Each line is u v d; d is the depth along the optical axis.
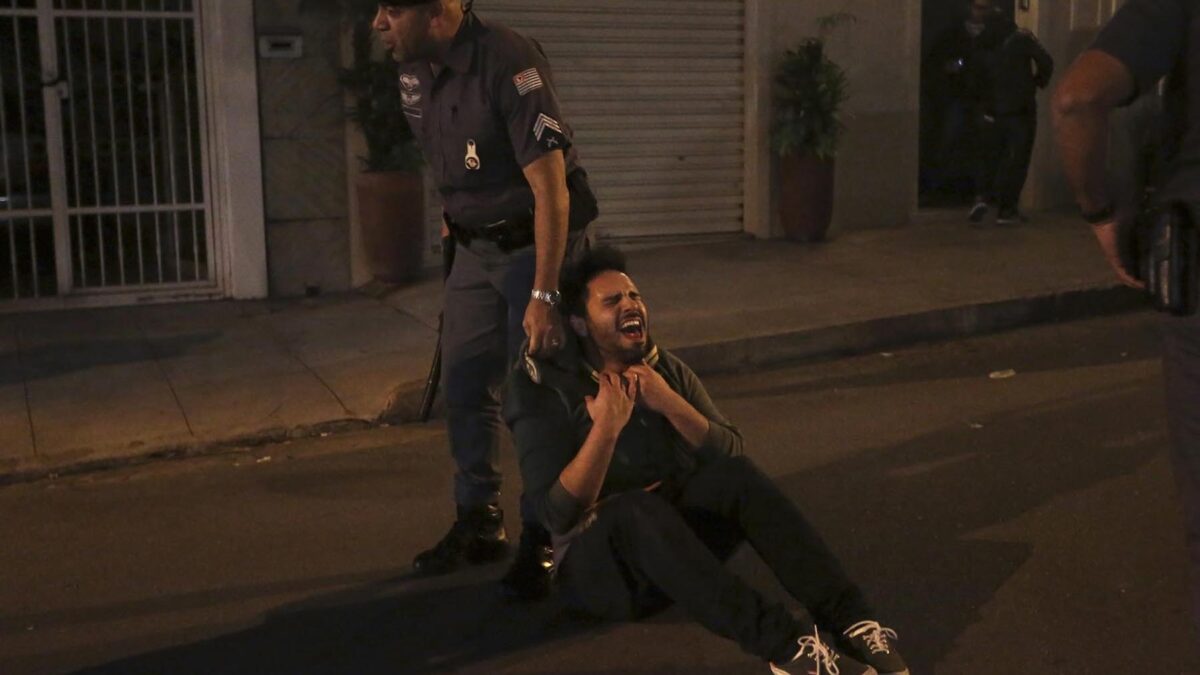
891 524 5.03
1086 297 8.80
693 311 8.31
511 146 4.12
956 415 6.47
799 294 8.74
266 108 9.02
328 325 8.30
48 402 6.76
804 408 6.73
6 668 4.05
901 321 8.10
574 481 3.64
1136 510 5.08
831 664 3.44
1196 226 2.69
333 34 9.06
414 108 4.24
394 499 5.52
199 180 9.05
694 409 3.88
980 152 11.12
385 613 4.39
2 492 5.73
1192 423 2.76
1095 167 2.78
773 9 10.58
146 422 6.45
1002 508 5.16
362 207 9.09
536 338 3.90
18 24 8.48
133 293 8.97
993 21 11.00
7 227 8.65
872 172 11.17
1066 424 6.24
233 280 9.12
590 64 10.14
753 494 3.69
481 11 9.74
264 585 4.65
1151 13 2.70
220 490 5.69
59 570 4.84
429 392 4.81
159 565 4.86
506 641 4.16
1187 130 2.73
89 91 8.69
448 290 4.51
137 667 4.04
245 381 7.09
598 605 3.77
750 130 10.68
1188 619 4.16
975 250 10.12
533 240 4.25
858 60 10.95
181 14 8.79
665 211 10.59
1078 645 4.01
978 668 3.88
